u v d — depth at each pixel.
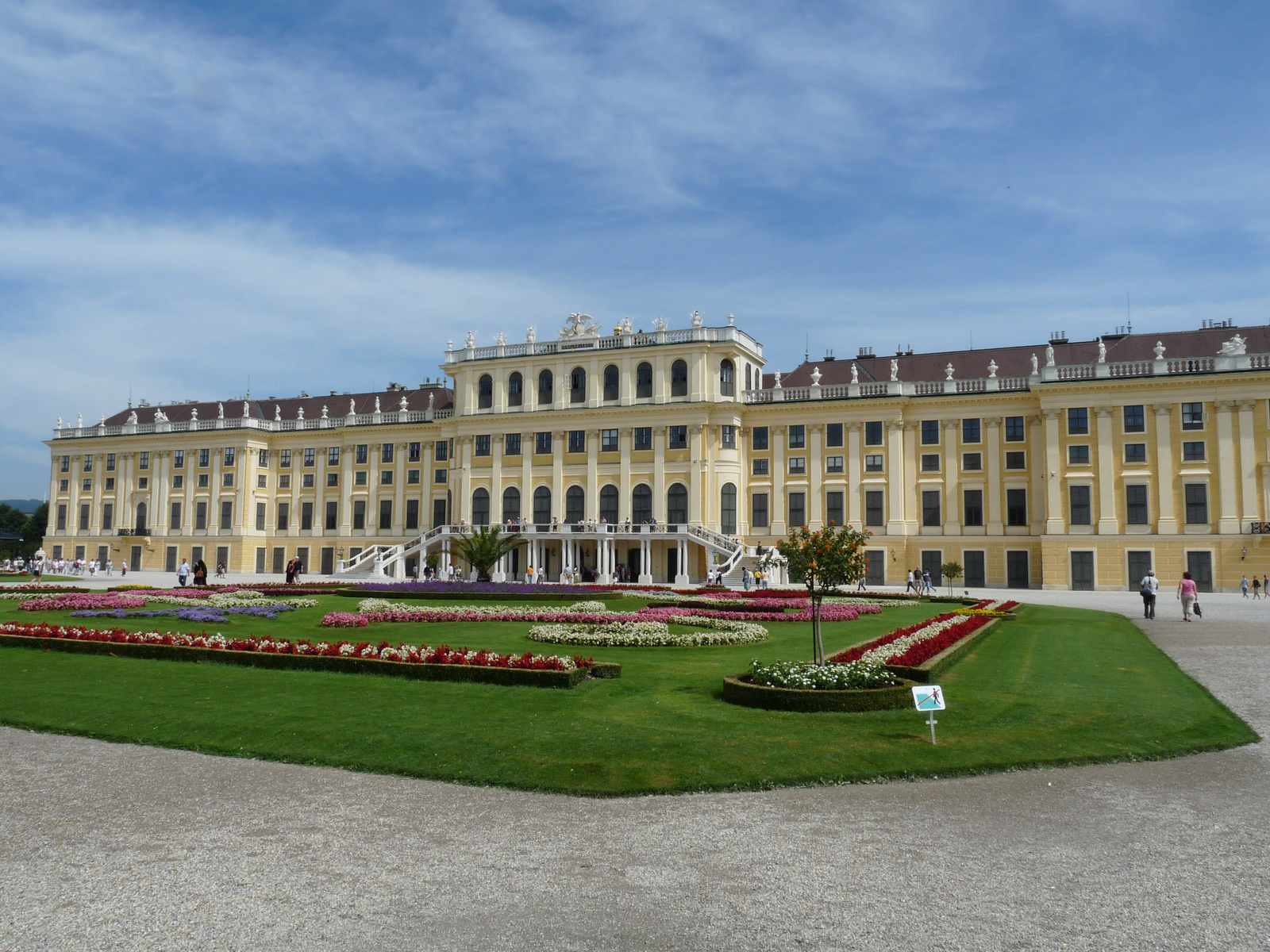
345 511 97.12
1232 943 8.80
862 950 8.68
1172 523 67.56
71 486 108.06
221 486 100.31
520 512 85.06
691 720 17.42
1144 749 15.79
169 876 10.41
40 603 40.09
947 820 12.35
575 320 86.31
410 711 18.27
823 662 22.00
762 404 80.94
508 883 10.25
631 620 35.53
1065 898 9.84
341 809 12.80
